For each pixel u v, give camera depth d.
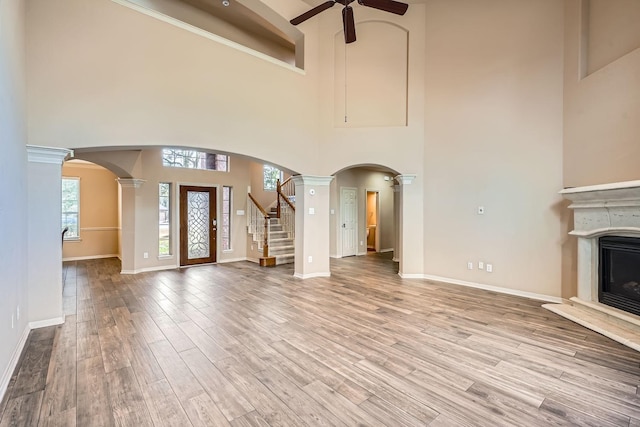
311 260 5.77
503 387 2.18
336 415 1.88
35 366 2.45
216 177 7.32
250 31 6.62
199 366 2.46
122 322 3.42
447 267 5.32
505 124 4.65
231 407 1.95
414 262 5.66
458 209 5.16
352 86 5.73
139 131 3.83
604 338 3.01
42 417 1.85
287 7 5.27
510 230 4.60
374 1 3.61
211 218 7.26
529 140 4.42
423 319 3.53
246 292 4.69
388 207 9.70
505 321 3.47
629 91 3.21
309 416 1.87
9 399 2.02
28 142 3.15
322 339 2.98
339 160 5.75
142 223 6.25
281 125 5.29
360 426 1.78
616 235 3.30
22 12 2.95
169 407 1.95
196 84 4.31
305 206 5.69
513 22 4.57
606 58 3.59
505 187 4.65
